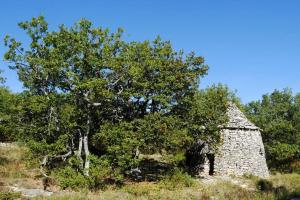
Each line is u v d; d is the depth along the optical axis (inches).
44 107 1071.6
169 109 1279.5
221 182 1201.4
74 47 1082.7
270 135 1875.0
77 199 833.5
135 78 1151.6
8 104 1217.4
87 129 1122.7
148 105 1301.7
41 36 1098.7
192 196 930.7
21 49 1099.3
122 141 1074.1
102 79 1072.2
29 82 1128.8
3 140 1924.2
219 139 1378.0
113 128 1095.6
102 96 1103.0
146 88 1225.4
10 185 976.3
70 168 1050.1
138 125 1196.5
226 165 1466.5
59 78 1113.4
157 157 1907.0
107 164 1048.2
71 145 1204.5
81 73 1119.0
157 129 1163.9
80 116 1119.0
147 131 1154.7
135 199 868.6
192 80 1286.9
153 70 1253.1
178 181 1144.8
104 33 1116.5
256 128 1544.0
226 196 941.2
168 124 1203.2
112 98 1152.8
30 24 1084.5
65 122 1092.5
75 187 992.9
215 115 1338.6
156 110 1300.4
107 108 1218.0
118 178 1046.4
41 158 1184.8
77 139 1232.8
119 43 1154.0
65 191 959.6
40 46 1105.4
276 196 938.7
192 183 1143.0
